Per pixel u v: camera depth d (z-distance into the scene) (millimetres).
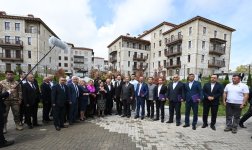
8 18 36812
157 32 46719
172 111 7984
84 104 8273
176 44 40156
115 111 10898
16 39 37406
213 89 6930
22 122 7234
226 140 5684
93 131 6473
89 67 74062
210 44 36906
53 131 6438
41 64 39188
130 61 46969
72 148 4852
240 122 7254
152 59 48375
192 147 5070
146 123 7836
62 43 7289
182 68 38156
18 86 6586
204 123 7250
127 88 9117
